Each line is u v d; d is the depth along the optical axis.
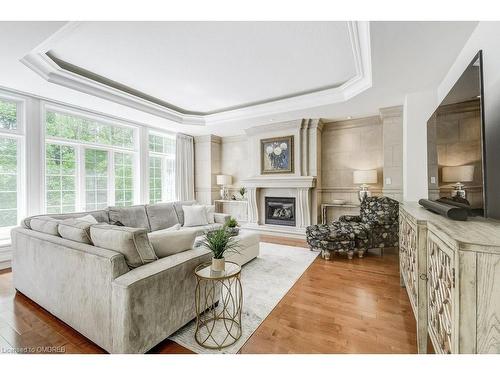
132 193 5.09
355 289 2.54
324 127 5.22
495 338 0.83
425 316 1.48
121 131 4.88
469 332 0.86
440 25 1.91
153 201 5.55
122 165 4.89
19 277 2.35
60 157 3.94
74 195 4.12
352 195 4.98
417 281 1.53
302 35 2.38
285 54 2.75
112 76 3.35
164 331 1.63
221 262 1.76
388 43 2.16
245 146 6.23
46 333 1.79
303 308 2.17
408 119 3.38
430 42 2.14
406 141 3.43
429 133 2.34
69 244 1.82
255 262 3.40
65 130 4.00
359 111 4.31
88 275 1.63
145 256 1.66
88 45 2.55
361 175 4.40
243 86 3.70
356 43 2.43
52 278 1.93
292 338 1.75
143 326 1.49
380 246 3.57
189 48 2.62
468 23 1.87
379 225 3.57
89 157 4.34
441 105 1.92
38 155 3.58
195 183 6.48
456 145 1.65
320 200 5.16
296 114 4.52
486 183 1.33
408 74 2.78
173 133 5.91
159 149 5.73
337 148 5.11
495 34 1.58
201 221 4.39
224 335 1.78
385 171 4.14
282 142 5.23
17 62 2.51
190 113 5.14
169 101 4.41
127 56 2.79
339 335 1.78
